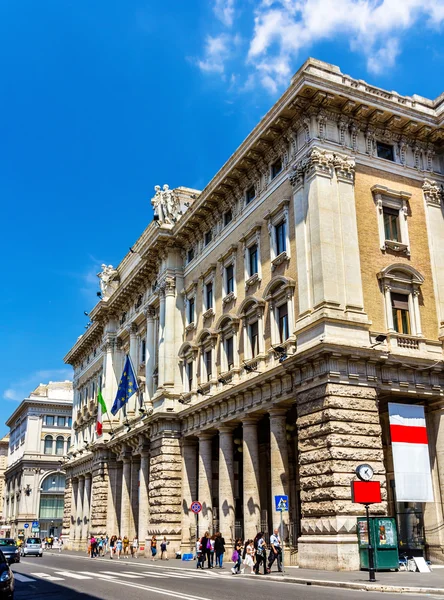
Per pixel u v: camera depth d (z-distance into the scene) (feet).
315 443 93.15
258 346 117.29
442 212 115.55
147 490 159.53
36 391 379.14
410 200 112.98
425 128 115.14
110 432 200.44
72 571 102.89
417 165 115.85
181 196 176.24
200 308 147.95
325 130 106.93
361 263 103.65
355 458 90.58
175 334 156.25
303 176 107.45
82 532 221.46
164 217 164.45
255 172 125.70
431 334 106.93
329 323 95.40
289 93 106.73
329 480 88.84
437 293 109.60
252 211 125.90
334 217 102.17
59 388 383.45
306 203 105.60
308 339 98.32
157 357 168.96
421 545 100.68
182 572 97.86
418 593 59.31
